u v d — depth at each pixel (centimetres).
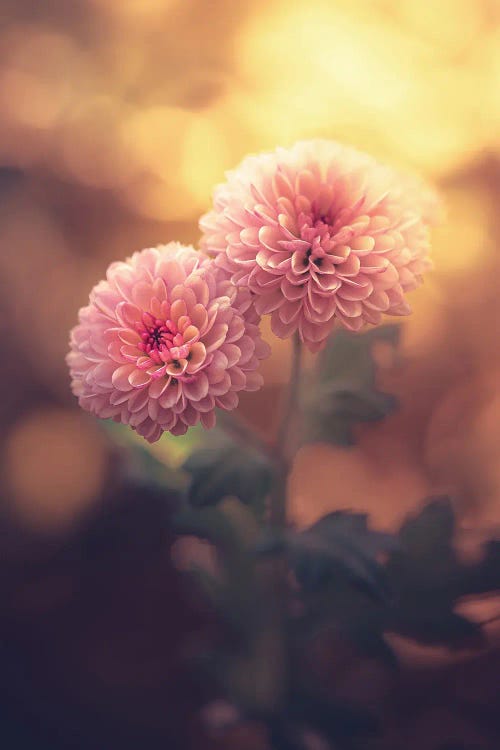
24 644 55
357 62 56
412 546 44
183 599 56
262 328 58
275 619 46
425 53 56
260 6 57
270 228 38
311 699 47
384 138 57
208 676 49
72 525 59
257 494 42
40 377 61
